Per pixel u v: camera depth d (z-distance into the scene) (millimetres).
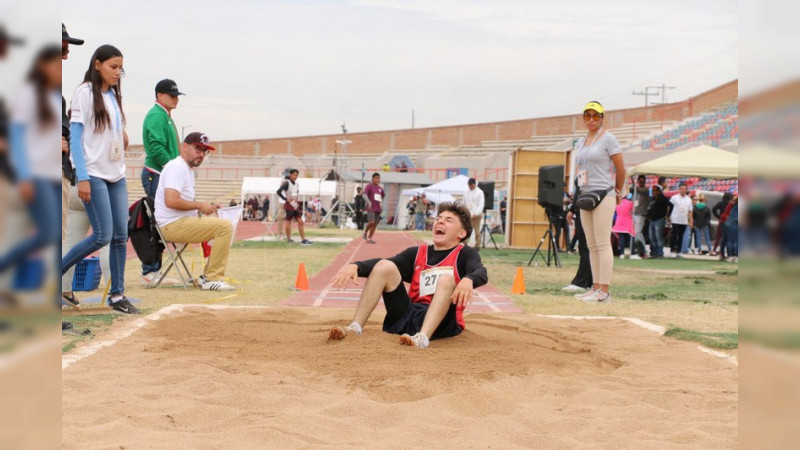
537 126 64062
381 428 3162
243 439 2883
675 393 3893
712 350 5402
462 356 4559
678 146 41000
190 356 4539
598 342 5652
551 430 3188
